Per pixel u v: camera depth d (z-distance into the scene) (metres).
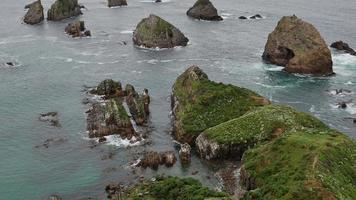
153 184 80.12
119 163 91.38
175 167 89.94
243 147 92.31
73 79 135.25
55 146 97.75
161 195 75.56
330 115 113.31
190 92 111.31
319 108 117.31
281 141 83.00
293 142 81.44
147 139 100.62
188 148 93.50
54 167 90.25
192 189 73.94
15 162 92.00
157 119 110.38
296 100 122.19
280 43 147.12
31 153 95.19
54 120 109.12
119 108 105.81
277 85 132.62
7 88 128.25
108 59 154.25
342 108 117.19
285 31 147.12
